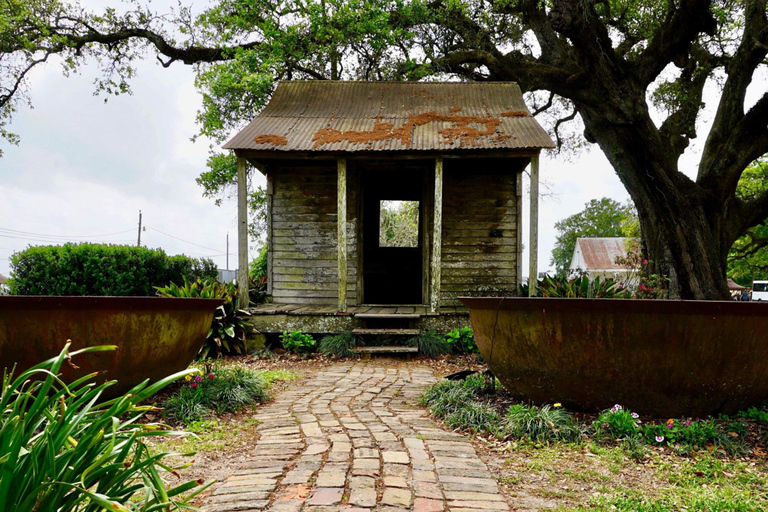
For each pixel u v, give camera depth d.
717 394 3.82
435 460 3.25
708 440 3.53
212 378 5.13
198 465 3.20
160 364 4.30
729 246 10.59
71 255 9.28
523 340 4.13
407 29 14.09
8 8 12.17
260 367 7.11
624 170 10.53
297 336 8.21
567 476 3.04
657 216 10.22
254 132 8.96
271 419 4.28
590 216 54.62
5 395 1.41
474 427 3.92
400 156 8.41
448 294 9.80
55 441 1.40
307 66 14.76
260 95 12.84
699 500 2.64
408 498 2.65
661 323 3.69
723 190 10.16
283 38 12.55
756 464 3.21
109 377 3.99
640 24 12.54
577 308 3.84
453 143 8.38
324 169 10.02
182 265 11.83
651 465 3.22
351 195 9.97
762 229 21.58
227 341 8.10
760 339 3.64
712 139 10.59
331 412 4.51
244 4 12.90
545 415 3.85
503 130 8.88
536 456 3.37
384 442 3.60
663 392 3.86
